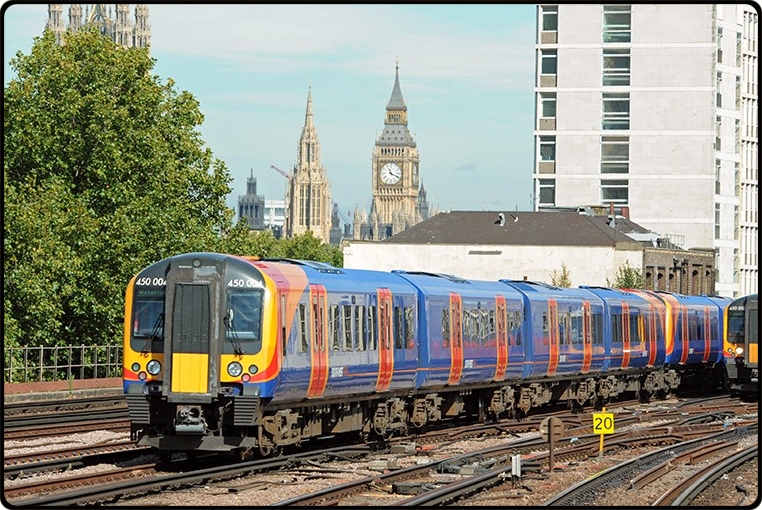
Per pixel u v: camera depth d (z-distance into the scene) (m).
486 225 197.38
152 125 127.94
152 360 52.84
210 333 52.06
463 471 53.25
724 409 93.31
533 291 87.81
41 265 105.50
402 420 68.38
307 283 57.00
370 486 48.09
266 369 52.38
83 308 110.25
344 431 62.59
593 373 97.56
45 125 120.25
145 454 56.66
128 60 126.12
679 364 114.62
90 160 120.94
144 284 53.19
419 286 70.75
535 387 88.00
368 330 63.34
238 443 52.47
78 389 93.38
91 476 47.53
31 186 113.50
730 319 101.00
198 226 123.19
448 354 73.25
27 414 75.44
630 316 104.31
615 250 189.12
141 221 117.25
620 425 80.56
